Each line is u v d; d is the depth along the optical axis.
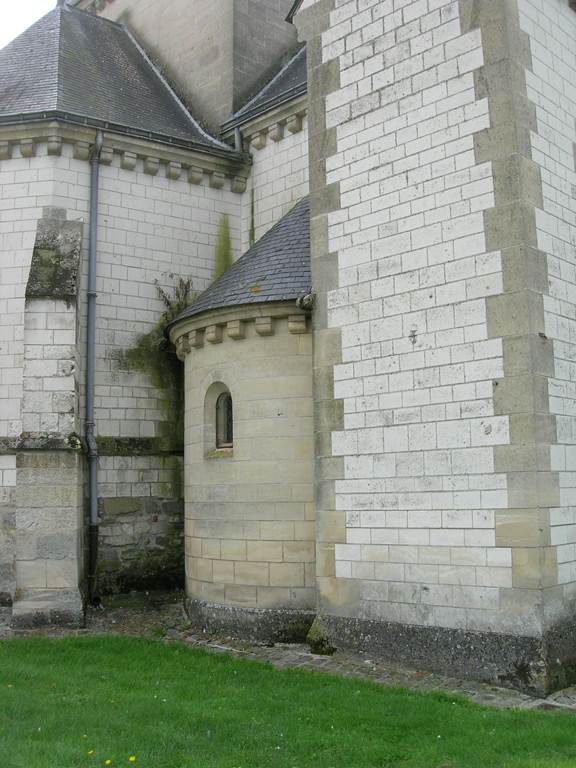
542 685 8.05
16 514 11.84
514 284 8.74
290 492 10.94
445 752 6.32
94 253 14.38
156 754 6.24
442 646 8.91
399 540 9.46
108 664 9.30
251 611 10.95
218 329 11.70
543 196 9.14
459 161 9.38
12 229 14.25
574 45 10.14
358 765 6.11
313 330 10.76
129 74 17.78
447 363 9.22
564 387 8.94
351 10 10.81
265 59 18.06
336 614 10.02
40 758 6.08
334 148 10.78
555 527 8.55
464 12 9.52
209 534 11.66
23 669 8.90
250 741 6.55
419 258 9.63
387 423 9.71
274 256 12.12
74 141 14.42
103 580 13.92
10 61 16.58
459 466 8.98
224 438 11.97
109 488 14.17
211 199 16.08
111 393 14.41
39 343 12.24
